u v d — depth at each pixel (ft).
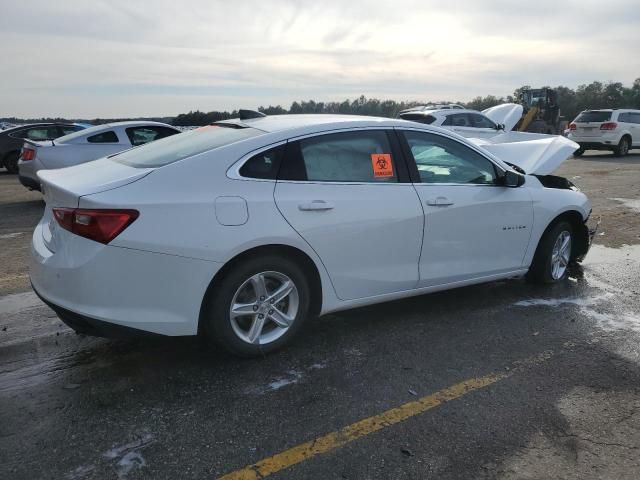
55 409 10.03
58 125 53.42
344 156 12.48
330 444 9.05
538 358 12.22
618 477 8.30
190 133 13.65
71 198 10.21
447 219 13.73
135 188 10.37
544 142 20.06
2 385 10.89
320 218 11.75
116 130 31.86
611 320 14.47
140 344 12.75
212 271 10.70
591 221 26.96
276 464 8.55
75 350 12.47
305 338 13.15
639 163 56.54
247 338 11.60
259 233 11.00
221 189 10.87
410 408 10.14
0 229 25.39
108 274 10.02
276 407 10.14
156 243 10.18
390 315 14.66
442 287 14.26
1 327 13.73
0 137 50.90
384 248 12.79
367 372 11.50
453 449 8.95
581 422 9.73
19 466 8.45
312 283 12.32
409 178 13.26
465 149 14.55
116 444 9.00
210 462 8.58
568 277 18.15
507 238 15.23
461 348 12.69
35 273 11.03
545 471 8.43
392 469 8.45
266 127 12.34
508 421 9.75
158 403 10.25
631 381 11.22
